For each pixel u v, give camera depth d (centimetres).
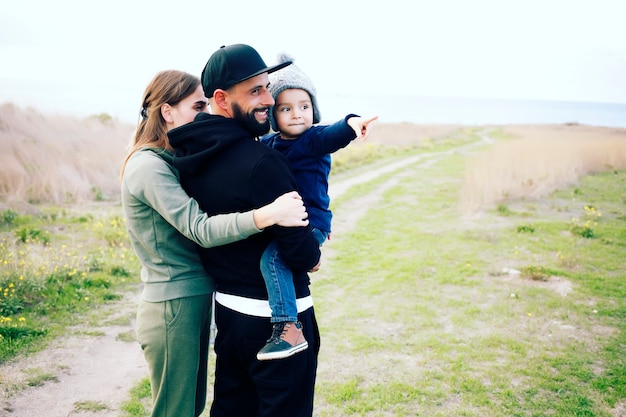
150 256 209
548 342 510
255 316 189
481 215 1137
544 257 807
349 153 2300
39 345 470
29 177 1073
